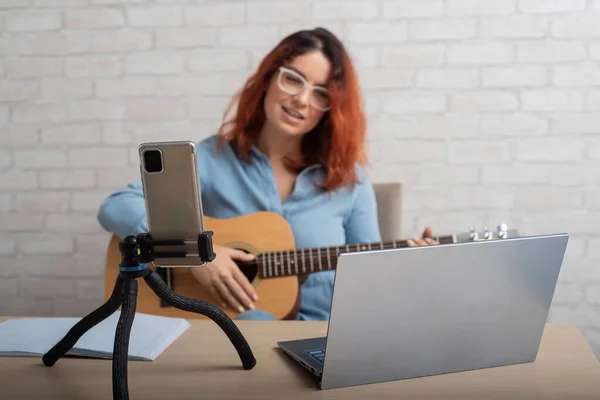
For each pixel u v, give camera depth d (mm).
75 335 992
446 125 2432
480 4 2385
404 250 884
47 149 2578
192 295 1800
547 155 2412
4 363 1029
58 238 2598
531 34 2379
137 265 939
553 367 1004
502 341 992
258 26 2455
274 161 2049
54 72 2551
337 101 1962
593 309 2436
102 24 2516
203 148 2055
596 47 2359
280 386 930
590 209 2412
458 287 934
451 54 2408
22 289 2619
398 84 2434
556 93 2387
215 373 981
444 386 928
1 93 2580
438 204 2461
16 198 2602
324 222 2010
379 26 2418
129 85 2525
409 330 929
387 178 2471
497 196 2439
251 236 1886
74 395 906
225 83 2484
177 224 904
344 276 859
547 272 977
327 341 888
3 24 2557
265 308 1856
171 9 2482
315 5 2432
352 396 893
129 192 1926
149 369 997
